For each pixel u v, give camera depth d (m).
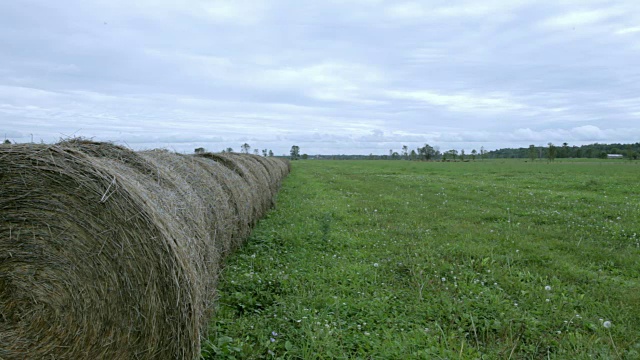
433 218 10.49
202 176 5.61
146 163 4.14
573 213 11.16
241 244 7.30
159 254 3.18
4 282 3.10
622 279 5.93
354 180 23.59
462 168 38.97
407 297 5.11
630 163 52.12
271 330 4.14
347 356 3.76
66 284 3.10
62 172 3.10
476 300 4.95
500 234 8.58
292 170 36.31
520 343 4.05
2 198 3.10
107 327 3.12
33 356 3.08
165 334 3.21
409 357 3.68
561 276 5.96
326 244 7.68
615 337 4.16
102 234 3.13
